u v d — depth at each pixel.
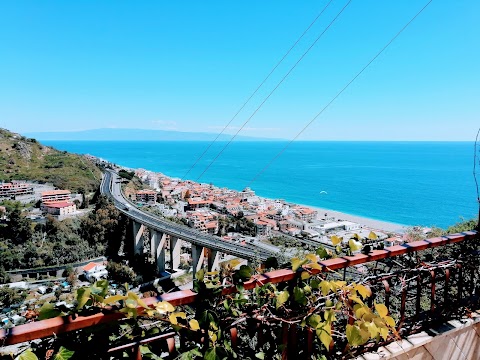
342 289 1.84
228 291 1.69
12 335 1.14
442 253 3.24
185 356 1.53
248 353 1.84
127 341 1.49
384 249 2.44
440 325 2.81
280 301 1.77
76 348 1.34
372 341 2.41
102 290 1.42
